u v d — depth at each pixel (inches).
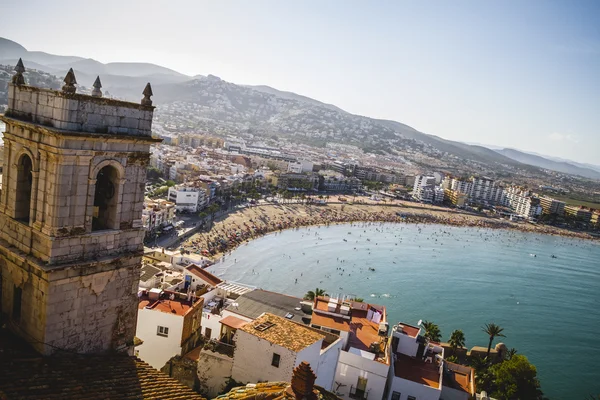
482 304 7765.8
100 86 1291.8
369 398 2674.7
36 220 1264.8
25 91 1280.8
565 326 7258.9
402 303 7229.3
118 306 1437.0
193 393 1390.3
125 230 1397.6
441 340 6063.0
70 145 1206.9
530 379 4224.9
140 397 1257.4
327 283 7603.4
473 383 3051.2
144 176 1423.5
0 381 1115.9
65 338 1314.0
